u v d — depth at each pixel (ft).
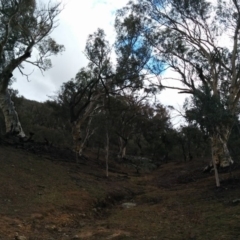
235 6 80.48
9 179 47.42
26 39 79.71
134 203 51.11
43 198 41.78
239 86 74.79
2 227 28.32
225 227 29.48
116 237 28.53
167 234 29.25
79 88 113.19
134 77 101.40
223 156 78.95
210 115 50.67
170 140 170.50
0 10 74.28
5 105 80.38
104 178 71.72
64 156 84.38
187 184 71.72
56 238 28.76
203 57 84.64
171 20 85.76
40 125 187.42
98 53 105.29
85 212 41.22
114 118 101.30
